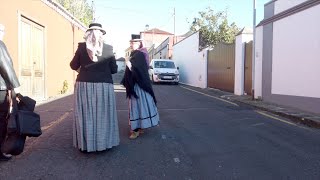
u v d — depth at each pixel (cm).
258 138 663
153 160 514
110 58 534
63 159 508
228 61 1708
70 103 1143
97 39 516
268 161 515
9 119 464
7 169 461
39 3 1202
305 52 980
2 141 486
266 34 1234
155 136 667
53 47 1404
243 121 845
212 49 1991
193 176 448
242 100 1268
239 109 1062
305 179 442
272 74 1187
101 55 522
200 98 1398
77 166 480
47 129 705
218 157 532
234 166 490
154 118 659
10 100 476
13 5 965
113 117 545
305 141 647
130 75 639
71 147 571
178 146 595
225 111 1012
